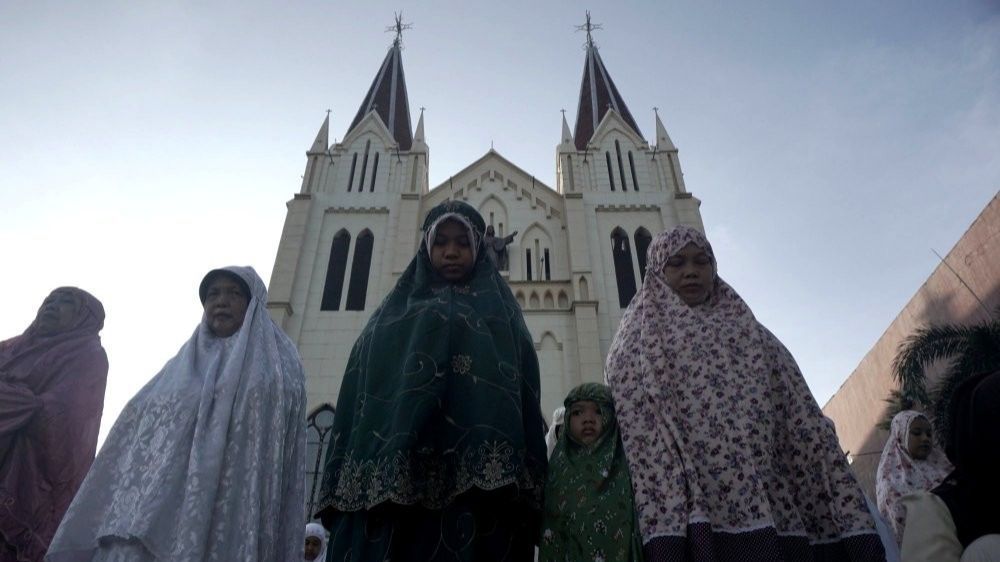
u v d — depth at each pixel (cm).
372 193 2359
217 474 330
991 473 216
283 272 2052
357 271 2162
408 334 328
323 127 2588
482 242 395
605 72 3195
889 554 527
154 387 387
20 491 427
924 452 555
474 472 274
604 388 365
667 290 362
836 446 308
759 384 321
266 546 337
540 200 2377
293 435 394
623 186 2428
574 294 2017
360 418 304
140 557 304
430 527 274
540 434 332
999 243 2033
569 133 2625
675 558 268
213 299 422
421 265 372
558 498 333
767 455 301
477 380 306
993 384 222
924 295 2475
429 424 292
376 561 258
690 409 317
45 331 504
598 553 305
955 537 222
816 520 298
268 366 391
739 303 355
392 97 3061
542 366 1880
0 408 428
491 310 344
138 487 331
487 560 273
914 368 1705
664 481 293
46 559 318
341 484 288
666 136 2573
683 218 2267
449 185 2442
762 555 267
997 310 1820
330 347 1897
